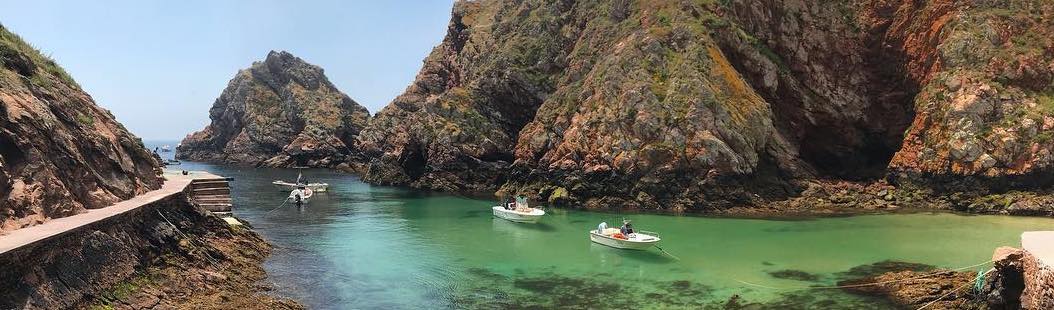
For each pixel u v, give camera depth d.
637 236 39.62
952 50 61.72
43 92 28.94
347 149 133.62
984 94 57.41
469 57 95.81
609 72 66.81
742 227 47.41
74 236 20.95
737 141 58.81
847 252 37.31
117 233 24.22
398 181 85.31
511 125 80.38
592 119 64.62
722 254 37.12
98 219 23.03
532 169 68.62
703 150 57.75
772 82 68.25
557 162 64.81
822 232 44.75
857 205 58.06
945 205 55.94
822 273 31.97
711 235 43.88
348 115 144.75
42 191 23.23
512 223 50.38
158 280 24.00
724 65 65.38
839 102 69.31
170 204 31.84
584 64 74.06
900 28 68.50
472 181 76.31
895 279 29.28
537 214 50.53
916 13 67.69
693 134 58.94
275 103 147.25
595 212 57.06
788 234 44.09
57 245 19.81
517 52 82.69
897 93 68.56
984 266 32.38
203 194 45.62
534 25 85.44
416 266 33.72
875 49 70.56
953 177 56.50
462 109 80.50
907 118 66.88
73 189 25.78
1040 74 58.41
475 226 48.72
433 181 78.06
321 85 153.38
